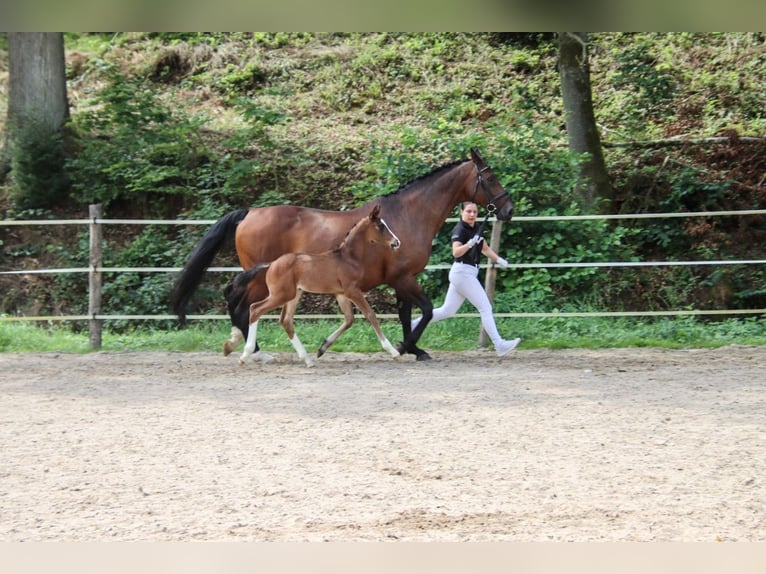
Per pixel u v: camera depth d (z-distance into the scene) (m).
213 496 5.54
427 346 11.95
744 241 16.20
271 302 10.11
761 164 17.14
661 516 5.14
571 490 5.60
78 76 21.23
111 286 15.77
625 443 6.68
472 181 10.77
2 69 20.47
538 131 14.77
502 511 5.23
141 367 10.40
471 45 21.39
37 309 16.09
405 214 10.64
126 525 5.06
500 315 12.04
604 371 9.87
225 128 18.78
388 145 18.05
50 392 8.85
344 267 10.16
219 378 9.59
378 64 21.03
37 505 5.40
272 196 16.84
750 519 5.08
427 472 6.00
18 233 17.02
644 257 16.17
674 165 17.22
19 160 17.12
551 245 13.98
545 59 20.67
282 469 6.10
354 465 6.17
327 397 8.46
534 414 7.64
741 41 20.11
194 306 15.94
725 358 10.84
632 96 18.78
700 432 6.99
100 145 17.30
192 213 16.66
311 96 20.39
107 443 6.82
